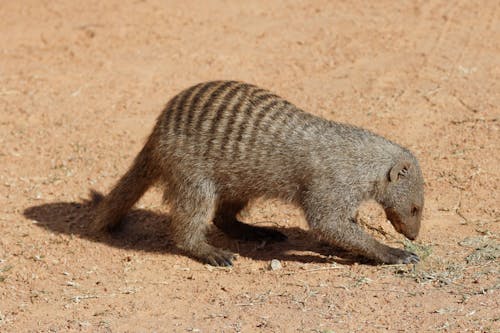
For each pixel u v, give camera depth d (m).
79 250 11.21
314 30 19.33
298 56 17.86
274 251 11.16
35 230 11.79
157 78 17.12
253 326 8.66
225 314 9.06
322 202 10.34
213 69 17.39
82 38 19.39
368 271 10.15
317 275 10.12
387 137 13.92
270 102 10.86
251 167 10.63
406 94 15.60
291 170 10.50
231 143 10.62
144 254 11.12
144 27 19.97
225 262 10.70
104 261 10.91
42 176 13.45
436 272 9.81
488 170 12.63
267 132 10.59
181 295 9.79
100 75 17.39
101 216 11.60
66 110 15.84
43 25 20.31
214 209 11.03
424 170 12.80
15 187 13.07
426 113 14.79
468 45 17.77
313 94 15.93
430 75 16.38
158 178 11.33
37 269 10.66
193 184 10.82
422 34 18.59
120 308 9.49
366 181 10.34
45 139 14.68
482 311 8.60
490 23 18.95
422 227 11.26
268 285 9.91
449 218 11.48
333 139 10.45
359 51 17.91
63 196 12.84
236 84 11.12
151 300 9.68
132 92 16.55
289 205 11.48
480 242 10.62
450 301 8.95
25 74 17.52
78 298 9.81
